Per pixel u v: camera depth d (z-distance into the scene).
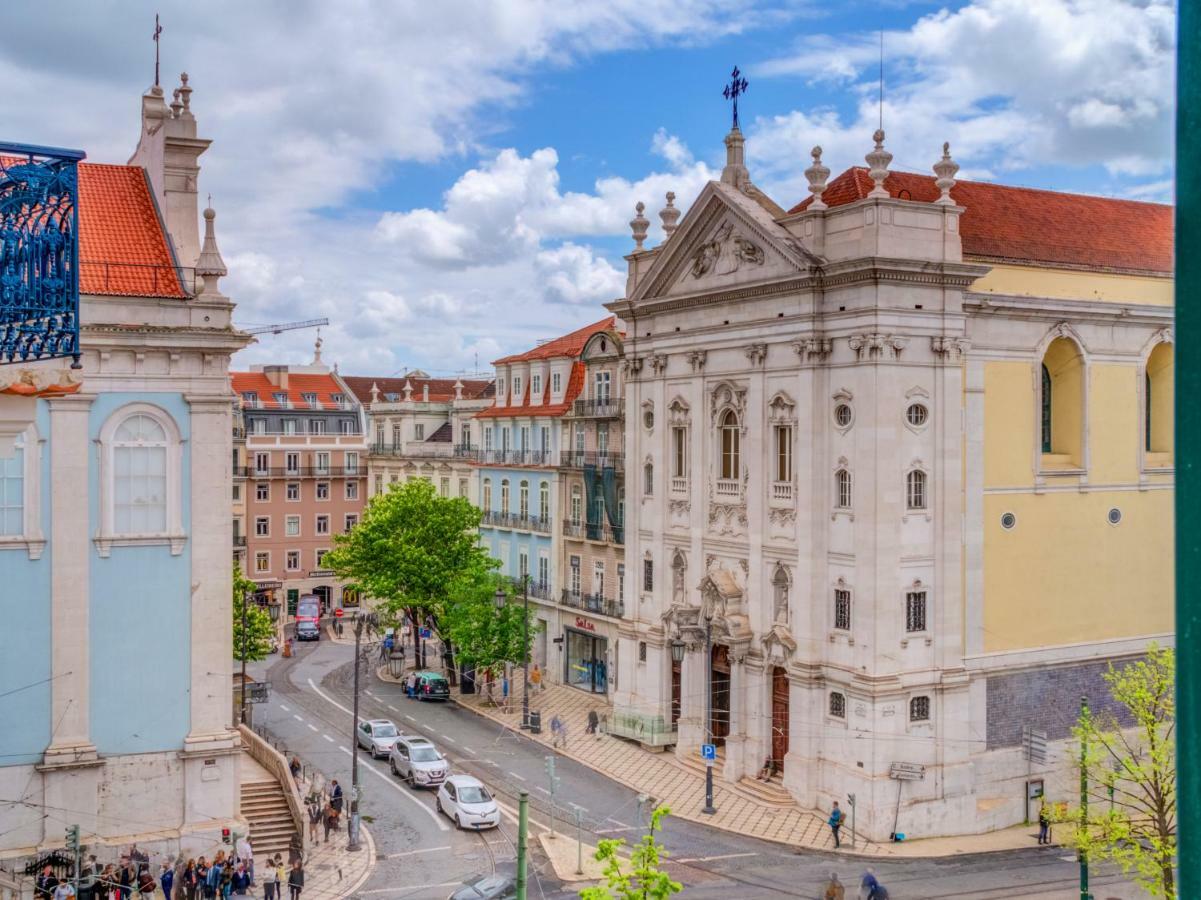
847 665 41.94
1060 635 44.84
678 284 50.97
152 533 35.53
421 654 70.62
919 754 41.25
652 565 52.94
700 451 49.69
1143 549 47.16
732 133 49.34
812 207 43.09
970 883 35.78
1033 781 43.38
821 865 37.47
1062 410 46.16
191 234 38.03
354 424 98.38
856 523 41.47
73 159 18.17
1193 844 3.35
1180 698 3.39
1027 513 44.19
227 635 36.41
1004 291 44.09
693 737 49.16
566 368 66.56
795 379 44.22
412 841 39.56
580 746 52.19
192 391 35.94
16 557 34.00
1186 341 3.33
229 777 36.28
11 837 33.81
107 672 35.06
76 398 34.38
